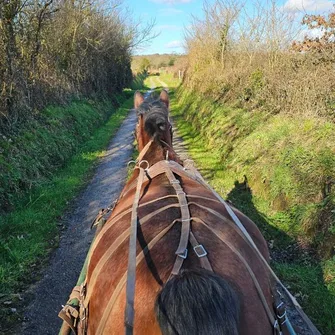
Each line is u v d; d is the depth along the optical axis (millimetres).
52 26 16469
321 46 9125
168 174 2795
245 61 14930
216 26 19703
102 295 2111
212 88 17281
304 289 4625
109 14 26438
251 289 1909
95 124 18328
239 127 10828
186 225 2111
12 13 10234
